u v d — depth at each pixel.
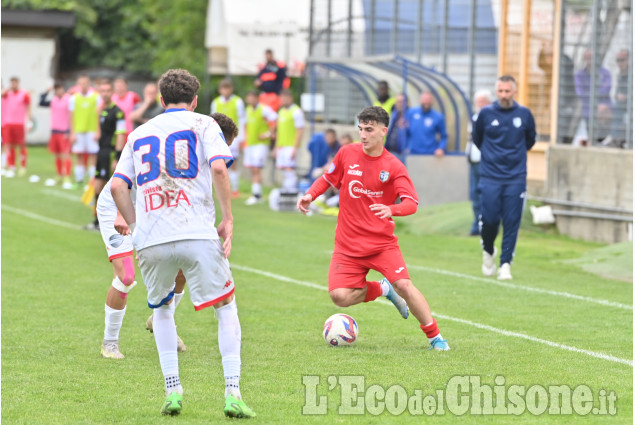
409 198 13.30
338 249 13.99
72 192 39.38
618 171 27.05
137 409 10.62
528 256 24.67
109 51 71.62
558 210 29.00
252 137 37.03
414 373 12.22
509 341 14.33
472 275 21.31
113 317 13.21
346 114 43.75
